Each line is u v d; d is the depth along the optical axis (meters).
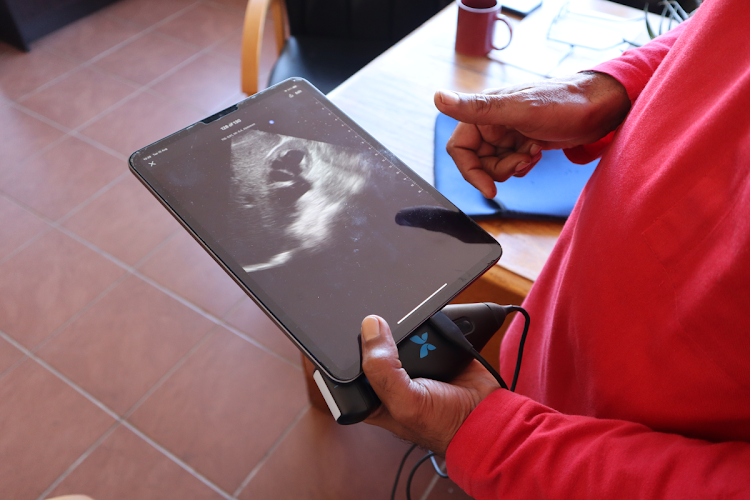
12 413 1.41
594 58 1.08
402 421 0.47
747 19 0.37
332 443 1.37
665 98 0.42
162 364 1.51
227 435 1.38
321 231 0.54
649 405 0.43
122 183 1.96
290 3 1.66
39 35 2.57
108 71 2.43
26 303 1.63
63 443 1.36
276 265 0.52
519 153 0.62
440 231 0.56
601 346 0.47
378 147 0.61
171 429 1.39
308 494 1.30
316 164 0.58
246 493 1.30
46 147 2.09
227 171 0.57
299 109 0.62
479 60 1.09
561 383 0.58
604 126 0.59
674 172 0.39
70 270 1.71
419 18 1.68
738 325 0.34
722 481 0.33
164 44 2.57
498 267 0.76
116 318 1.60
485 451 0.44
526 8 1.18
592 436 0.41
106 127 2.17
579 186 0.84
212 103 2.28
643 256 0.42
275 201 0.55
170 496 1.29
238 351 1.53
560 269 0.59
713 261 0.35
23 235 1.80
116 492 1.29
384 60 1.09
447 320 0.53
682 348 0.39
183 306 1.63
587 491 0.38
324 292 0.51
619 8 1.19
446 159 0.88
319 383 0.50
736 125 0.35
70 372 1.49
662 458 0.36
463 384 0.53
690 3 1.13
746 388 0.35
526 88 0.55
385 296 0.52
